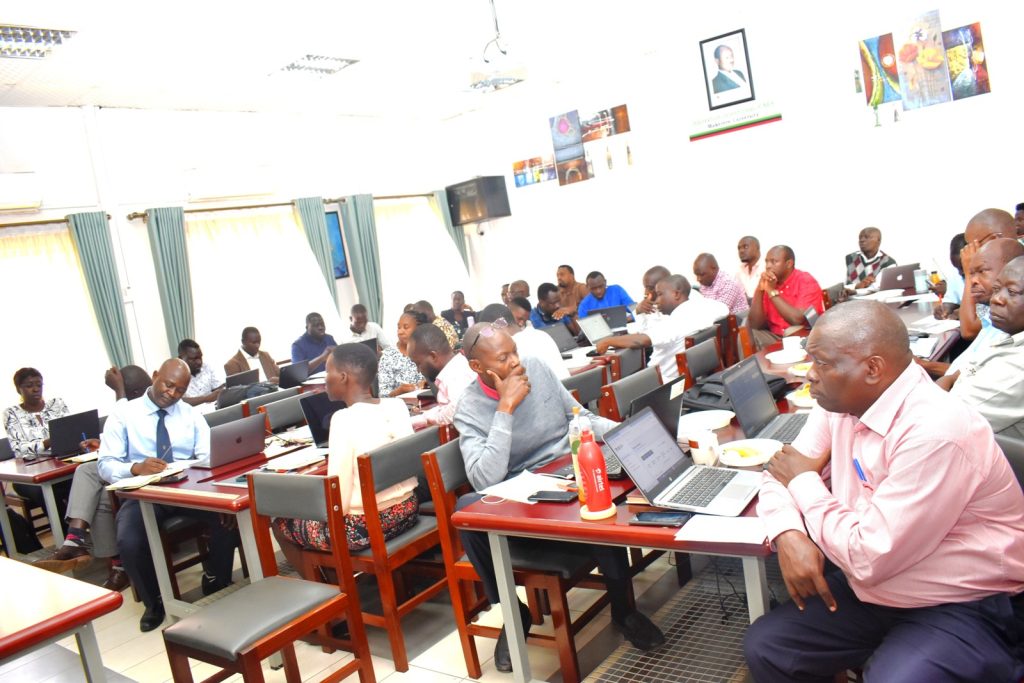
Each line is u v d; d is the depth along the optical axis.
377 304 8.62
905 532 1.32
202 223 7.37
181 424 3.57
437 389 3.41
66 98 6.34
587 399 3.33
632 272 8.23
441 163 9.59
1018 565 1.36
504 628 2.07
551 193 8.74
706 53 7.22
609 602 2.30
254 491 2.36
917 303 4.41
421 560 2.77
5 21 4.62
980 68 5.91
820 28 6.58
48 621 1.46
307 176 8.24
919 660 1.32
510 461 2.40
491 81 7.07
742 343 4.32
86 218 6.45
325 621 2.04
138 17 5.05
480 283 9.62
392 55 6.78
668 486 1.79
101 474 3.32
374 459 2.38
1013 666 1.32
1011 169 5.92
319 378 5.96
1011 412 1.85
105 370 6.57
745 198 7.28
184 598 3.38
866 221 6.64
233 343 7.43
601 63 7.96
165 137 7.10
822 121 6.72
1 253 6.12
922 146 6.27
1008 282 1.83
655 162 7.81
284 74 6.80
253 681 1.83
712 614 2.46
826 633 1.49
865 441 1.46
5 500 4.55
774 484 1.57
